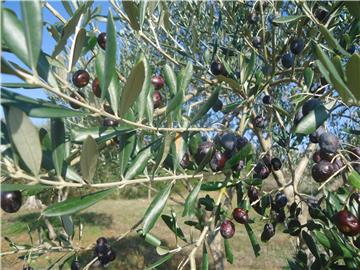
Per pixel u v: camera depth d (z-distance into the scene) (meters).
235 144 0.30
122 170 0.26
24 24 0.16
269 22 0.55
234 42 0.54
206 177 0.36
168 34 0.46
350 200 0.30
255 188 0.40
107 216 3.00
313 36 0.42
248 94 0.40
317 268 0.34
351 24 0.38
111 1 0.35
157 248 0.36
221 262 0.81
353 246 0.32
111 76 0.20
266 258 1.50
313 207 0.37
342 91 0.20
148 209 0.28
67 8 0.30
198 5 0.59
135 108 0.30
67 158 0.27
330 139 0.28
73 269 0.41
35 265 1.29
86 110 0.27
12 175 0.19
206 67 0.48
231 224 0.34
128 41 0.77
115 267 1.71
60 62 0.29
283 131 0.44
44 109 0.19
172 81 0.33
